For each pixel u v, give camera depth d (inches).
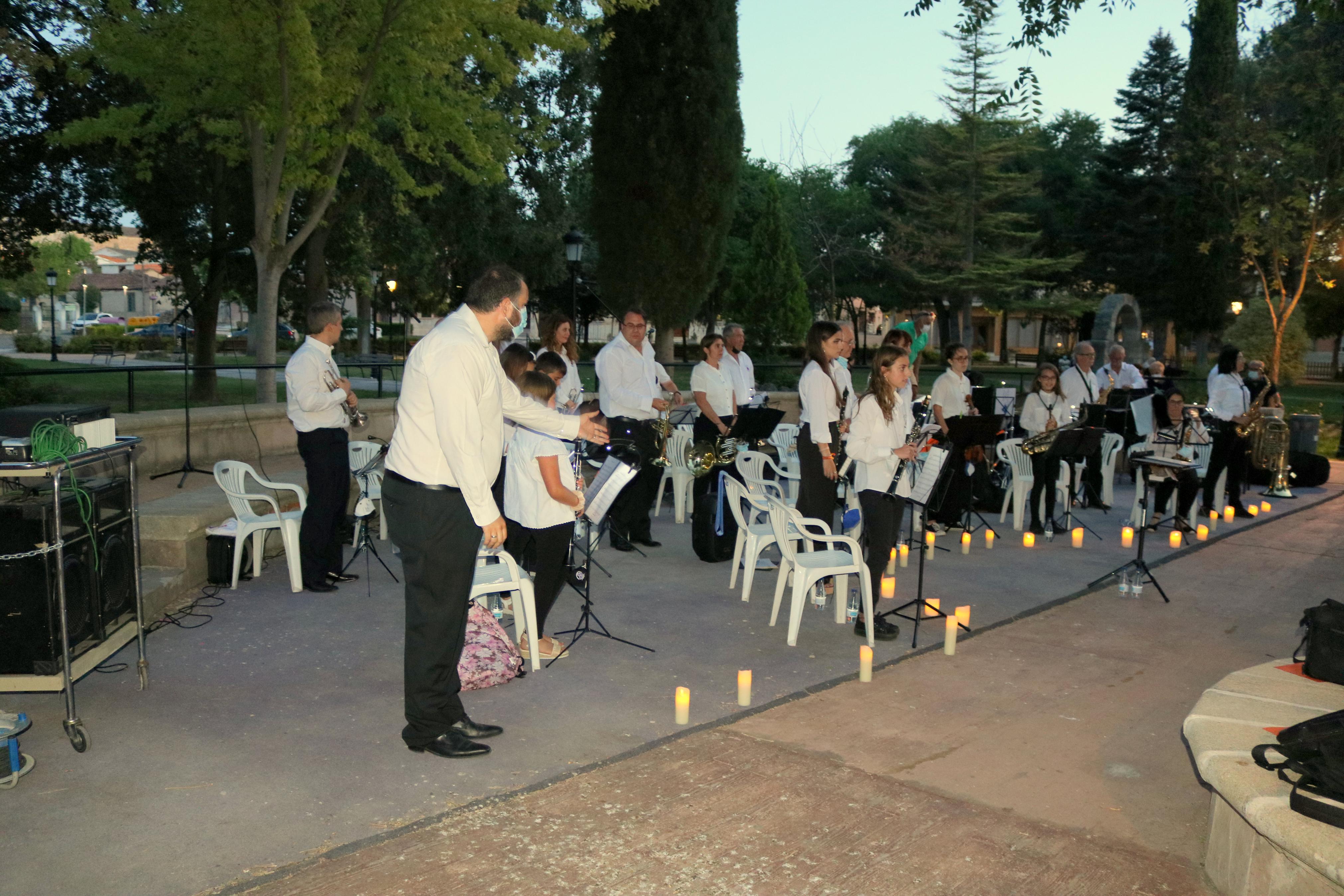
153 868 124.0
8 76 618.2
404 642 219.0
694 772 154.6
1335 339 1731.1
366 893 118.8
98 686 190.7
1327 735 114.0
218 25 401.4
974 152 1558.8
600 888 120.6
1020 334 2800.2
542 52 494.6
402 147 817.5
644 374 322.3
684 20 633.6
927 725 177.6
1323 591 292.2
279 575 281.0
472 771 154.1
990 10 425.1
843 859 128.7
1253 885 117.9
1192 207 1306.6
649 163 649.0
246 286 951.6
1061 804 147.6
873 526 227.0
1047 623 250.2
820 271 1674.5
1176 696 197.6
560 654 212.1
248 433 408.5
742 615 250.4
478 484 149.1
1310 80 767.1
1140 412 370.6
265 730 169.9
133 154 722.8
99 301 3193.9
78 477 173.5
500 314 154.6
